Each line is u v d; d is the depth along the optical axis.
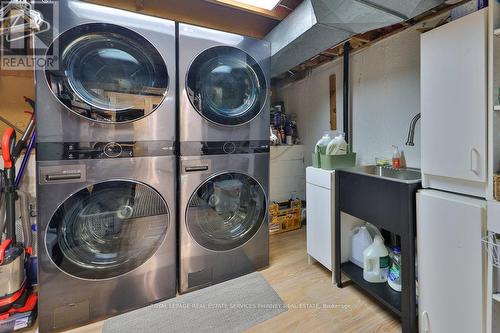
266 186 2.10
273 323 1.52
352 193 1.74
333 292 1.81
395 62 2.12
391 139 2.18
